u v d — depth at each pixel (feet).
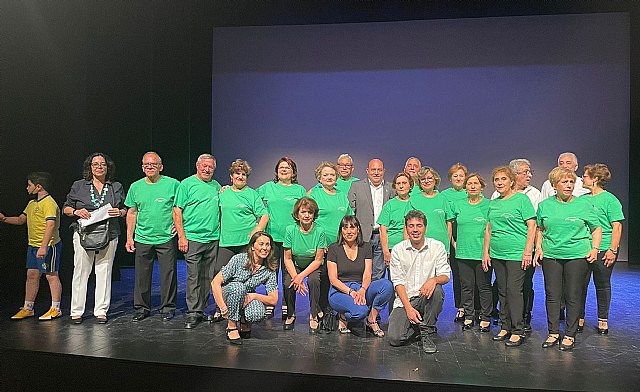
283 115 28.14
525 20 26.55
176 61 26.53
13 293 17.67
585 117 26.30
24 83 18.45
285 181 15.08
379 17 26.96
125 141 23.17
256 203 14.60
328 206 14.75
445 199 14.49
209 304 16.83
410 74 27.30
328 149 27.89
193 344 12.59
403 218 14.39
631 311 16.21
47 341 12.65
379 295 13.16
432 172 14.38
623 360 11.53
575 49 26.30
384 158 27.53
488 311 13.79
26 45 18.47
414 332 13.02
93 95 20.85
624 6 25.50
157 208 14.64
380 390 10.40
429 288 12.11
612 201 13.25
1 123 17.95
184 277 22.07
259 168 28.35
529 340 13.03
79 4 19.85
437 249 12.56
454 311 16.19
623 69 26.00
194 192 14.55
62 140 19.27
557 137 26.48
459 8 25.93
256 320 12.64
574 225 12.12
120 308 16.21
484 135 26.89
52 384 11.84
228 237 14.42
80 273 14.34
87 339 12.87
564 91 26.40
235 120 28.40
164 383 11.22
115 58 22.22
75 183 14.62
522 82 26.61
